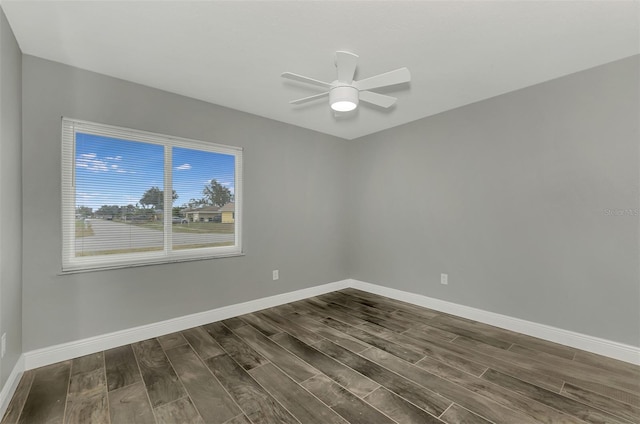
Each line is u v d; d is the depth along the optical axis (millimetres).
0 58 1688
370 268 4254
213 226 3189
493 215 2998
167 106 2832
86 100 2418
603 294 2371
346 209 4484
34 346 2188
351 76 1991
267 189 3588
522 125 2785
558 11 1732
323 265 4191
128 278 2604
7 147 1821
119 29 1902
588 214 2434
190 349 2500
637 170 2223
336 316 3295
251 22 1833
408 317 3262
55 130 2281
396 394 1897
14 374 1938
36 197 2199
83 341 2383
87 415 1698
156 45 2086
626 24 1852
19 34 1943
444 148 3395
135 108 2654
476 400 1834
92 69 2414
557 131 2582
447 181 3369
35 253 2195
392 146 3943
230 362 2289
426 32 1932
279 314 3357
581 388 1948
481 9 1715
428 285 3574
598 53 2191
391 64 2338
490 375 2105
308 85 2717
